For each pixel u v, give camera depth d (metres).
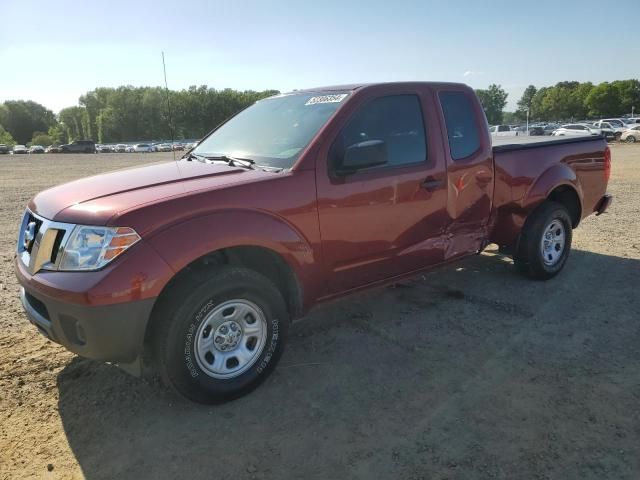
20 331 4.27
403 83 4.09
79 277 2.74
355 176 3.64
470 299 4.86
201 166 3.74
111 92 126.44
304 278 3.46
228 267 3.10
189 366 2.98
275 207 3.26
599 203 5.93
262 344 3.31
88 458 2.74
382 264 3.94
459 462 2.64
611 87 107.75
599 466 2.59
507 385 3.35
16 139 140.62
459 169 4.31
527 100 139.75
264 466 2.65
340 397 3.27
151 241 2.81
